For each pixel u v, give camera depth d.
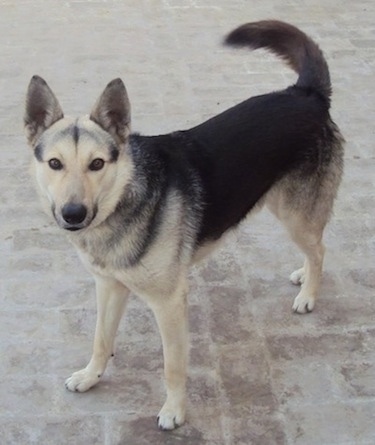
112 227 2.57
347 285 3.08
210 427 2.69
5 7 5.40
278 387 2.78
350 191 3.45
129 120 2.56
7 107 3.92
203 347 2.88
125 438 2.67
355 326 2.94
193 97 4.05
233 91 4.13
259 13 5.31
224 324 2.95
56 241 3.23
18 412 2.72
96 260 2.62
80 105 3.95
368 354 2.86
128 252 2.58
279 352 2.87
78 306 3.00
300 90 2.89
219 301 3.02
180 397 2.68
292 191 2.86
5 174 3.52
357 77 4.32
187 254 2.65
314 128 2.85
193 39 4.84
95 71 4.38
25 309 2.99
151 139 2.67
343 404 2.74
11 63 4.46
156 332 2.92
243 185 2.76
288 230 2.93
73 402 2.74
